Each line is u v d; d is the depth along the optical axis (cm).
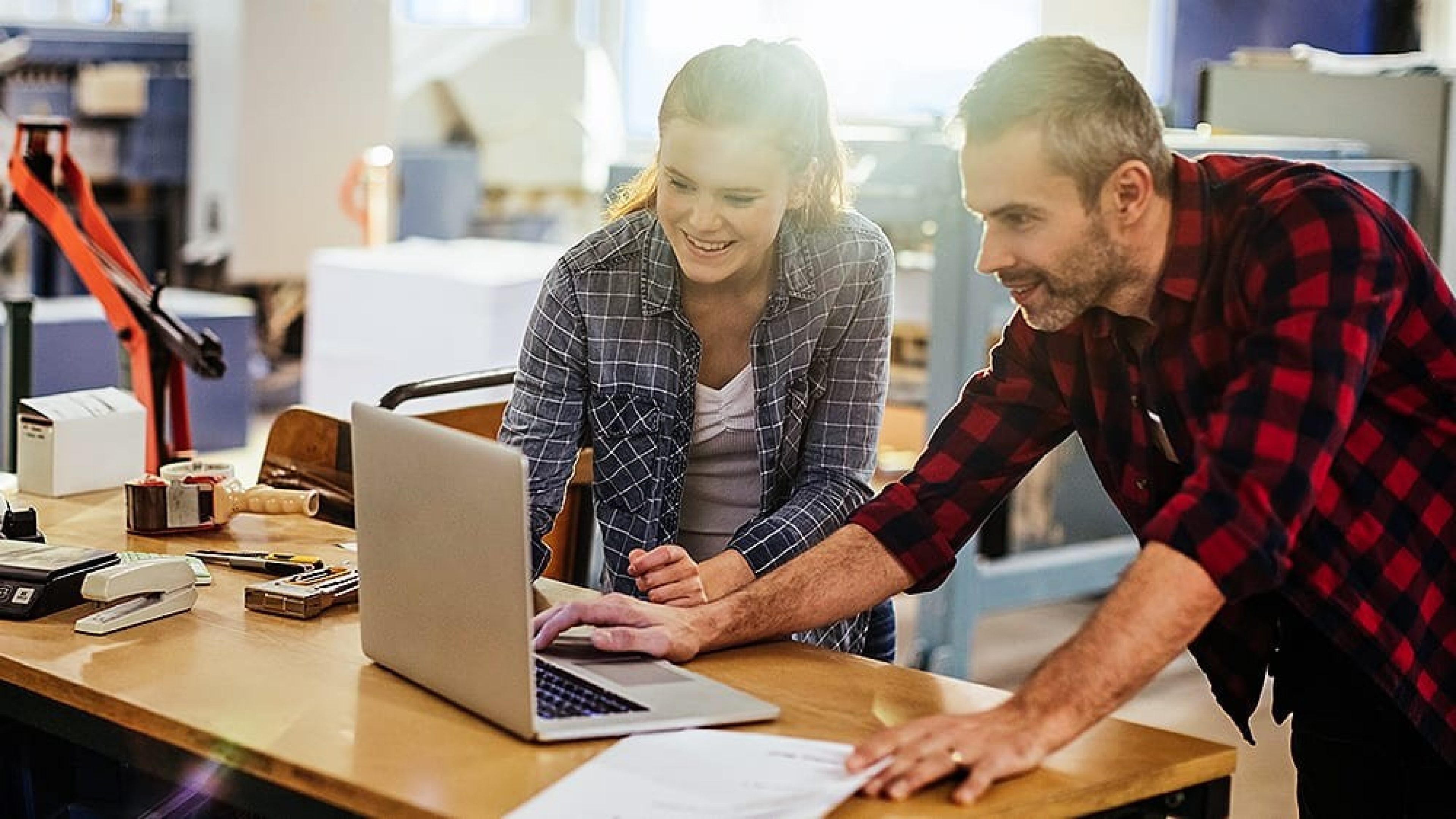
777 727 195
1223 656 219
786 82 226
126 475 308
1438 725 206
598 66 895
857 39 938
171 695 201
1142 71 816
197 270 782
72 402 306
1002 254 189
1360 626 199
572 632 221
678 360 253
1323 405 178
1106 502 521
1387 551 200
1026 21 872
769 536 240
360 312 529
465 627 193
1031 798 175
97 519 284
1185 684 519
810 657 220
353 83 795
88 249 353
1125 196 188
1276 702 229
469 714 196
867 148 465
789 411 256
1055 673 180
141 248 786
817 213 250
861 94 940
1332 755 223
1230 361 196
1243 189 196
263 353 805
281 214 783
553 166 880
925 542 221
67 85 744
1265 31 770
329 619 233
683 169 224
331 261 535
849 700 204
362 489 209
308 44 778
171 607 231
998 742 176
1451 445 203
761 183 225
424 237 834
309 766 180
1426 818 218
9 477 321
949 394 472
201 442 644
